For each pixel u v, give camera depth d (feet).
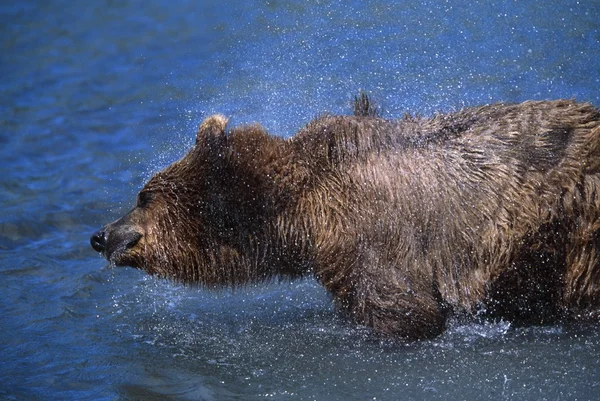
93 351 64.90
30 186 97.40
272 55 120.78
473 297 61.62
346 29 122.31
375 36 117.91
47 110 117.60
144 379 60.34
